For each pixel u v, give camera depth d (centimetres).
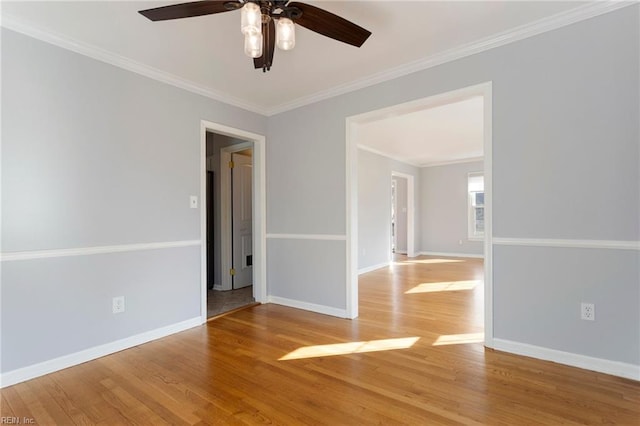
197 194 321
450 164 820
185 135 312
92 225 246
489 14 215
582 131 216
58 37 228
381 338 277
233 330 301
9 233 208
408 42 247
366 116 317
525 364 224
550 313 228
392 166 727
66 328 231
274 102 372
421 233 867
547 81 227
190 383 205
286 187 384
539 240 231
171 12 160
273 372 219
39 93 221
